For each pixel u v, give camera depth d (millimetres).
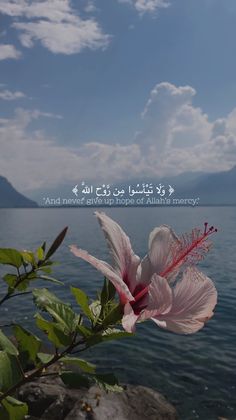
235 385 9938
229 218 109812
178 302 1916
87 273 26531
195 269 1990
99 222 2041
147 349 12211
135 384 9953
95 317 1868
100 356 11516
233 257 35406
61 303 1964
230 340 13258
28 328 13945
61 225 85000
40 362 1966
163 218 110188
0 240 48219
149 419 7551
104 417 7176
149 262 2152
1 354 1791
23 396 8117
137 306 1965
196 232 2076
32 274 2281
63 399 7969
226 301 18969
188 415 8609
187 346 12570
